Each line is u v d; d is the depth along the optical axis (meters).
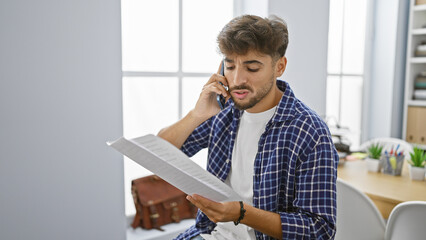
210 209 0.85
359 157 2.44
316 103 2.51
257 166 1.04
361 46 3.16
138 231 1.90
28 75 1.39
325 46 2.51
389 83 3.18
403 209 1.32
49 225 1.50
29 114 1.40
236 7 2.27
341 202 1.51
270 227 0.92
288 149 0.99
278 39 0.93
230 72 0.97
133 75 1.92
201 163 2.31
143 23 1.93
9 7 1.33
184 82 2.13
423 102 3.06
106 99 1.58
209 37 2.20
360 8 3.08
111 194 1.66
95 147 1.58
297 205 0.95
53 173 1.49
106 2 1.54
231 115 1.17
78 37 1.48
